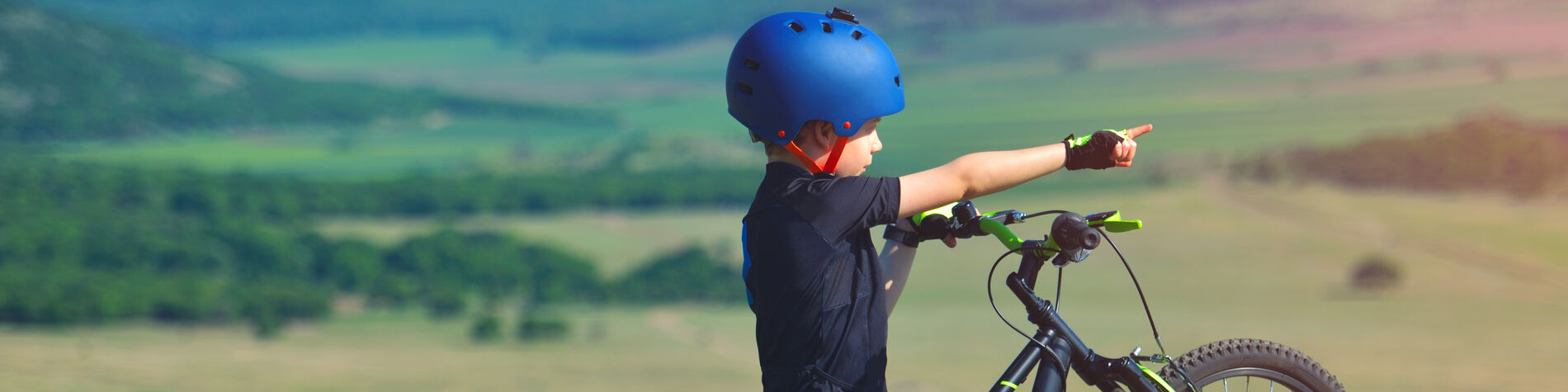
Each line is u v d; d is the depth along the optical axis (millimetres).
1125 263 4023
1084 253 3838
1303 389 4289
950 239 4148
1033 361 4004
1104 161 3734
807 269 3604
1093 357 4055
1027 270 4051
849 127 3783
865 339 3697
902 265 4176
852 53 3787
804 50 3752
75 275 189250
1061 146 3760
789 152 3887
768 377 3773
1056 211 3939
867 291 3717
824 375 3639
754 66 3842
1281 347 4297
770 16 3986
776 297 3676
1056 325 4031
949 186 3658
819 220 3615
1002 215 4094
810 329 3625
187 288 187500
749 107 3869
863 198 3617
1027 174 3695
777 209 3721
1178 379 4090
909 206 3639
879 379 3740
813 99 3729
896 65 3965
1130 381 4000
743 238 3922
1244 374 4242
